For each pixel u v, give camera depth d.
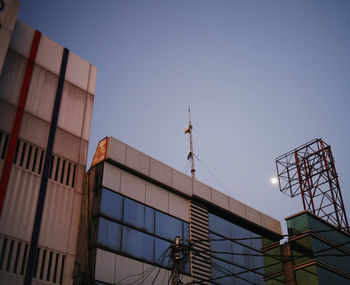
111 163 32.06
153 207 33.59
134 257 30.31
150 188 34.16
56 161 30.92
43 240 28.12
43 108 31.56
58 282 27.80
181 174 37.22
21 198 28.00
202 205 38.00
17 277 26.11
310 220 40.81
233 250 39.03
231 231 40.00
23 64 31.58
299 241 40.38
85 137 33.47
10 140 28.73
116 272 28.77
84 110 34.31
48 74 32.91
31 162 29.39
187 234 35.25
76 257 29.22
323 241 40.84
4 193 27.25
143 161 34.31
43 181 29.56
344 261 41.84
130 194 32.31
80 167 32.22
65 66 34.44
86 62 36.28
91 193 30.98
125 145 33.53
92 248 28.62
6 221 26.77
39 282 26.97
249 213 42.12
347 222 44.09
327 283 38.34
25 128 29.94
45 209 29.00
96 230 29.05
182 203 36.38
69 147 32.09
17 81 30.73
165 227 33.72
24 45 32.19
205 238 36.44
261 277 40.50
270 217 44.50
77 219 30.52
